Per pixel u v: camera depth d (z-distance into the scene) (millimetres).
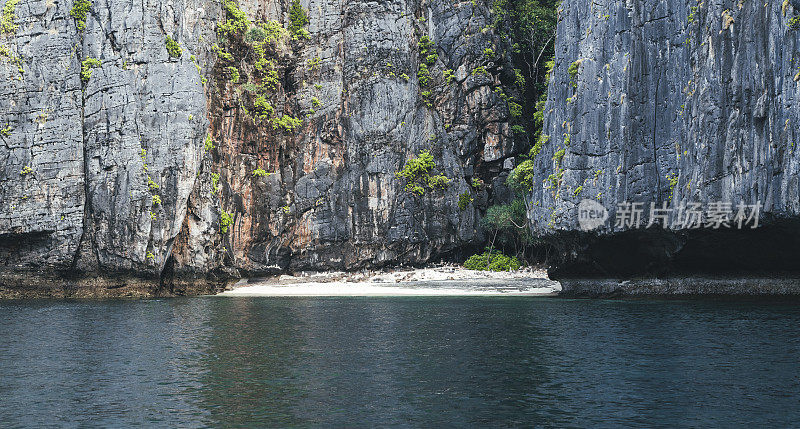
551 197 40062
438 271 54969
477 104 58688
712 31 31750
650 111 35594
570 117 39281
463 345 21875
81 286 44156
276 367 18391
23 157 44000
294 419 13320
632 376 16938
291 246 55688
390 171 56438
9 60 44594
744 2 30344
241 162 53594
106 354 20500
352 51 57375
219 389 15844
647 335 23438
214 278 48469
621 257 37844
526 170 53125
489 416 13492
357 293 46781
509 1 62219
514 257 56562
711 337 22656
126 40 45094
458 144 58406
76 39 45250
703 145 31719
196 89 46281
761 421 13023
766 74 29156
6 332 25500
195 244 46375
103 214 43781
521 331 24953
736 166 30281
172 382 16594
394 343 22391
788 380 16250
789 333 23250
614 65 37156
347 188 56094
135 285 44250
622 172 36094
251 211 54125
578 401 14602
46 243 43875
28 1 45250
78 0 45344
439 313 31672
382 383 16391
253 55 54969
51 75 44844
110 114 44344
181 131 45250
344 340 23109
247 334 24750
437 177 57250
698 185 31953
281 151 56750
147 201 43781
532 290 45219
